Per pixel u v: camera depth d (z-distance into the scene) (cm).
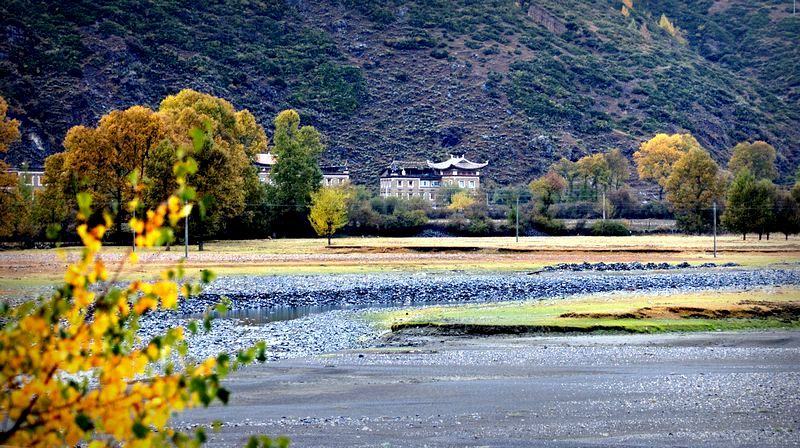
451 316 8681
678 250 19888
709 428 4194
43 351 1512
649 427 4222
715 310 8706
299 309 10162
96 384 4791
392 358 6450
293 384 5378
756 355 6488
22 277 12694
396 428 4216
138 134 19062
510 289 12200
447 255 18575
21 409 1484
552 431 4153
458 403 4800
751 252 19750
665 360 6275
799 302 9319
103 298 1511
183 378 1494
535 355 6550
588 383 5362
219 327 8306
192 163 1464
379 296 11456
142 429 1426
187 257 16750
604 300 10125
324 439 4006
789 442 3931
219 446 3862
